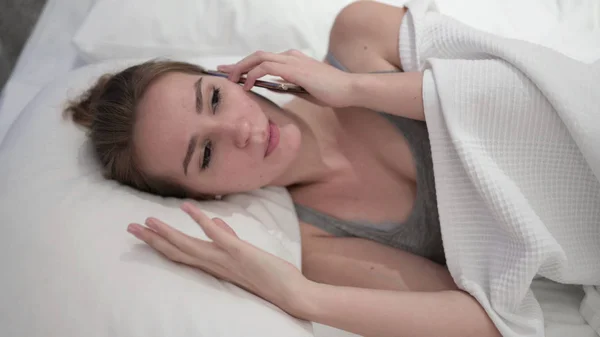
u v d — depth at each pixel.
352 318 0.82
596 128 0.80
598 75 0.84
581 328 0.91
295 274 0.83
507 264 0.83
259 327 0.77
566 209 0.86
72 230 0.82
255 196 1.01
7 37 1.58
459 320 0.83
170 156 0.90
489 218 0.87
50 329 0.75
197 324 0.75
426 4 1.04
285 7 1.29
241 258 0.80
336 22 1.10
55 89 1.11
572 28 1.15
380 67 1.03
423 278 0.96
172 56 1.27
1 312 0.76
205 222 0.80
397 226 1.00
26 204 0.86
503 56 0.86
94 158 0.97
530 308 0.85
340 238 1.03
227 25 1.28
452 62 0.89
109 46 1.25
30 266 0.79
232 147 0.89
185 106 0.89
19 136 1.00
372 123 1.01
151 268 0.79
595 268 0.87
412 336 0.83
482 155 0.85
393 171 1.00
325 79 0.95
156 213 0.88
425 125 0.96
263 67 0.96
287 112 1.03
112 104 0.95
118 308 0.75
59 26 1.37
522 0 1.26
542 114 0.83
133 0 1.26
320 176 1.05
